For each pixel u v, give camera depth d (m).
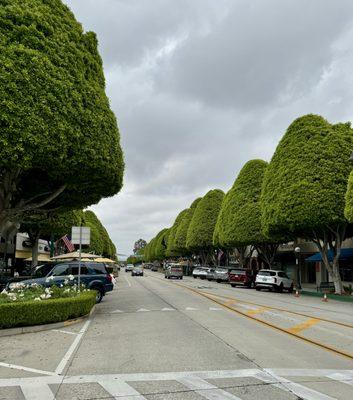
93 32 17.34
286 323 14.19
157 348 9.52
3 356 8.80
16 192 18.94
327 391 6.33
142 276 69.31
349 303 25.84
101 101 16.38
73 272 20.72
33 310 12.15
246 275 40.03
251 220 44.41
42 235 39.94
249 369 7.62
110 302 21.59
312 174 30.27
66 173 15.42
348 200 24.66
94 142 15.40
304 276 47.81
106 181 17.27
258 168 46.69
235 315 16.05
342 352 9.34
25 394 6.17
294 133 32.53
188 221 86.31
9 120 12.47
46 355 8.88
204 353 8.97
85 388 6.46
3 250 36.59
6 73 12.57
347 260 37.16
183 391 6.29
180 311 17.23
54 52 14.33
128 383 6.71
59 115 13.78
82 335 11.44
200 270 59.75
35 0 14.76
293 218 30.47
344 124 31.70
